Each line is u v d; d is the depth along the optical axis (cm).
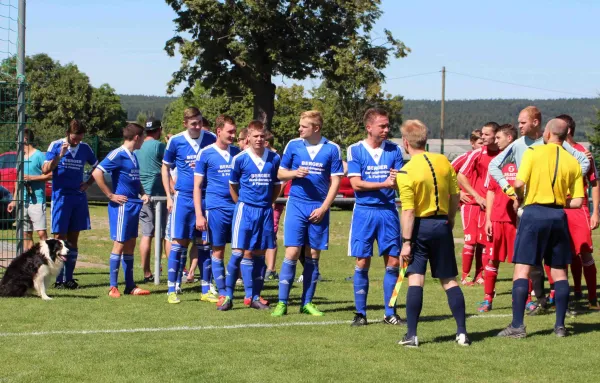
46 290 938
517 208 828
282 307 823
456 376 556
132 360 595
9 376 547
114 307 859
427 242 651
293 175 811
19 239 1095
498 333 714
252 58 4128
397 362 596
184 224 918
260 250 880
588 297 887
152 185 1134
